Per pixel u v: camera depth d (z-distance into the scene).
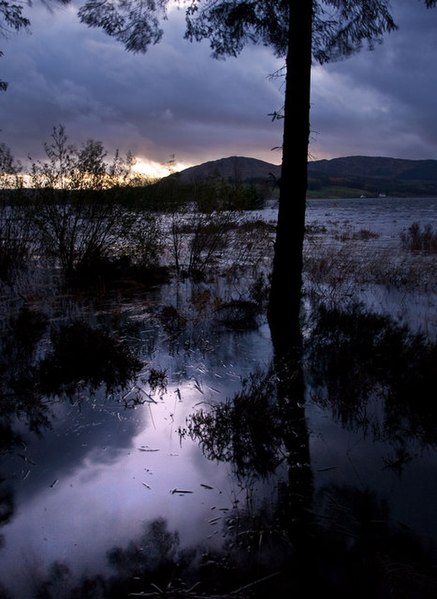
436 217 32.91
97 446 3.08
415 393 3.81
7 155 8.44
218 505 2.49
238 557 2.12
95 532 2.28
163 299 7.45
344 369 4.40
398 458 2.97
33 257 10.05
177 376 4.33
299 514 2.42
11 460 2.91
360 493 2.61
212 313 6.60
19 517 2.39
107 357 4.54
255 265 10.45
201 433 3.25
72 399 3.80
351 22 7.24
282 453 3.03
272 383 4.13
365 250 13.24
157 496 2.56
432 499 2.55
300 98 6.12
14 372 4.34
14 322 5.75
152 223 9.45
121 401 3.78
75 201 8.64
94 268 8.70
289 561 2.10
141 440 3.16
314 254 12.16
